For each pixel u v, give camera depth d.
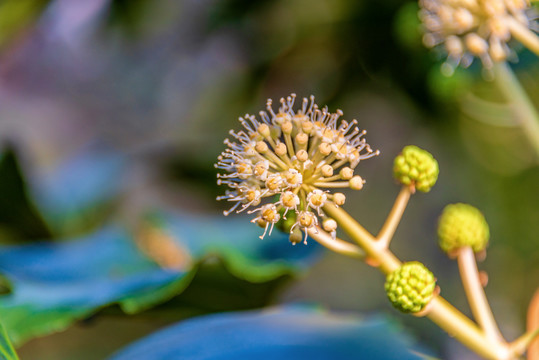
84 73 0.70
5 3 0.57
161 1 0.64
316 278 0.67
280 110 0.35
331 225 0.34
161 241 0.46
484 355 0.35
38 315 0.39
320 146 0.34
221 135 0.63
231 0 0.62
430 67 0.53
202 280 0.40
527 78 0.53
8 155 0.48
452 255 0.37
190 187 0.60
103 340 0.55
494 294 0.63
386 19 0.55
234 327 0.40
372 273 0.67
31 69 0.70
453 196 0.64
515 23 0.38
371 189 0.66
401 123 0.60
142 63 0.68
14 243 0.49
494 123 0.52
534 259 0.63
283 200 0.34
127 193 0.59
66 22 0.67
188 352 0.39
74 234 0.55
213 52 0.65
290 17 0.60
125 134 0.67
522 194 0.63
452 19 0.39
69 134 0.69
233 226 0.48
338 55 0.59
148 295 0.39
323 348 0.39
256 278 0.40
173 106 0.67
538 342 0.37
